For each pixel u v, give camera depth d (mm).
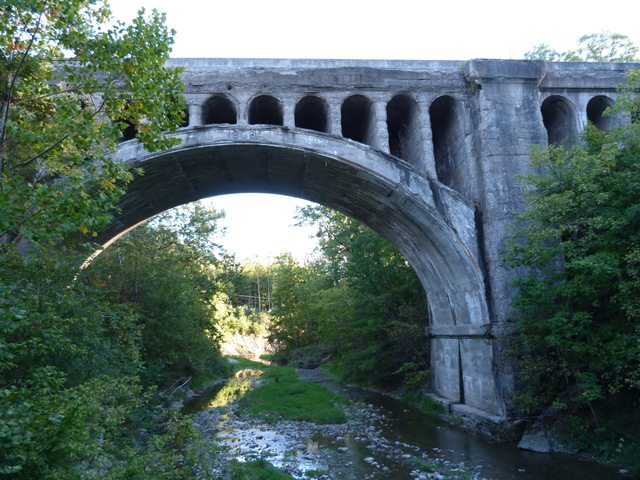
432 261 20047
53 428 6324
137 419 14773
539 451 13695
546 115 20016
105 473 7152
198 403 26094
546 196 13844
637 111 13719
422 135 18000
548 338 12938
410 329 24531
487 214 17016
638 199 12312
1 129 8344
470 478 11500
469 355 18297
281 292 57344
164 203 21422
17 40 8531
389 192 18141
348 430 17672
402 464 13000
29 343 8125
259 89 17656
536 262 14289
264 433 17609
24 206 7164
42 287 10180
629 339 11828
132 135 19406
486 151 17297
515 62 18125
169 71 9516
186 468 9766
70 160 9148
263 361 62312
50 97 10133
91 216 7965
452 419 18203
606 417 13297
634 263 11594
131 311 15062
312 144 17422
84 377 11320
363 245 27859
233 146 17203
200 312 28875
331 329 34844
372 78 18109
